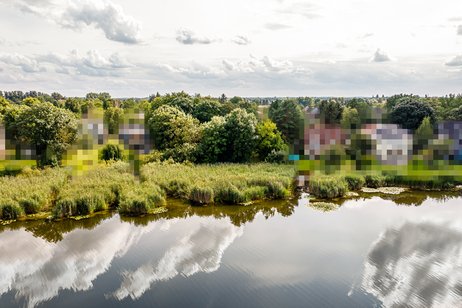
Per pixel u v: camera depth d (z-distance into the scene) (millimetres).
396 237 21000
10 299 14641
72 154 38281
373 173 33844
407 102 55844
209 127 44438
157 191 28141
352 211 26094
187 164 39531
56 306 14117
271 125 44688
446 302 14312
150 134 48125
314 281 16000
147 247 19875
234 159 43500
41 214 24781
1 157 39562
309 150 39156
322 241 20547
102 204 25719
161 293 15039
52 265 17688
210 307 14023
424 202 28297
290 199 28969
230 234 21844
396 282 15836
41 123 39688
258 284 15734
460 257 18188
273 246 19828
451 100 74750
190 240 20875
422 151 38000
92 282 16016
